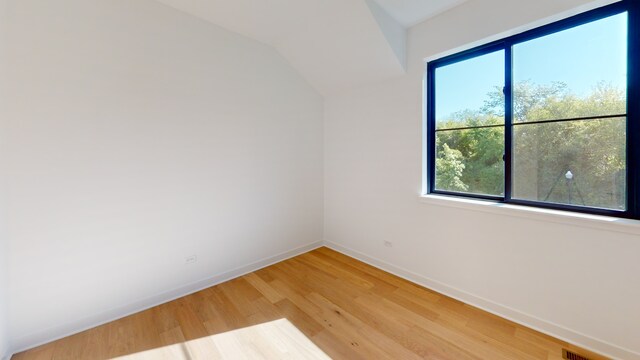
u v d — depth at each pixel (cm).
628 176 162
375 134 294
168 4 228
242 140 282
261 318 211
